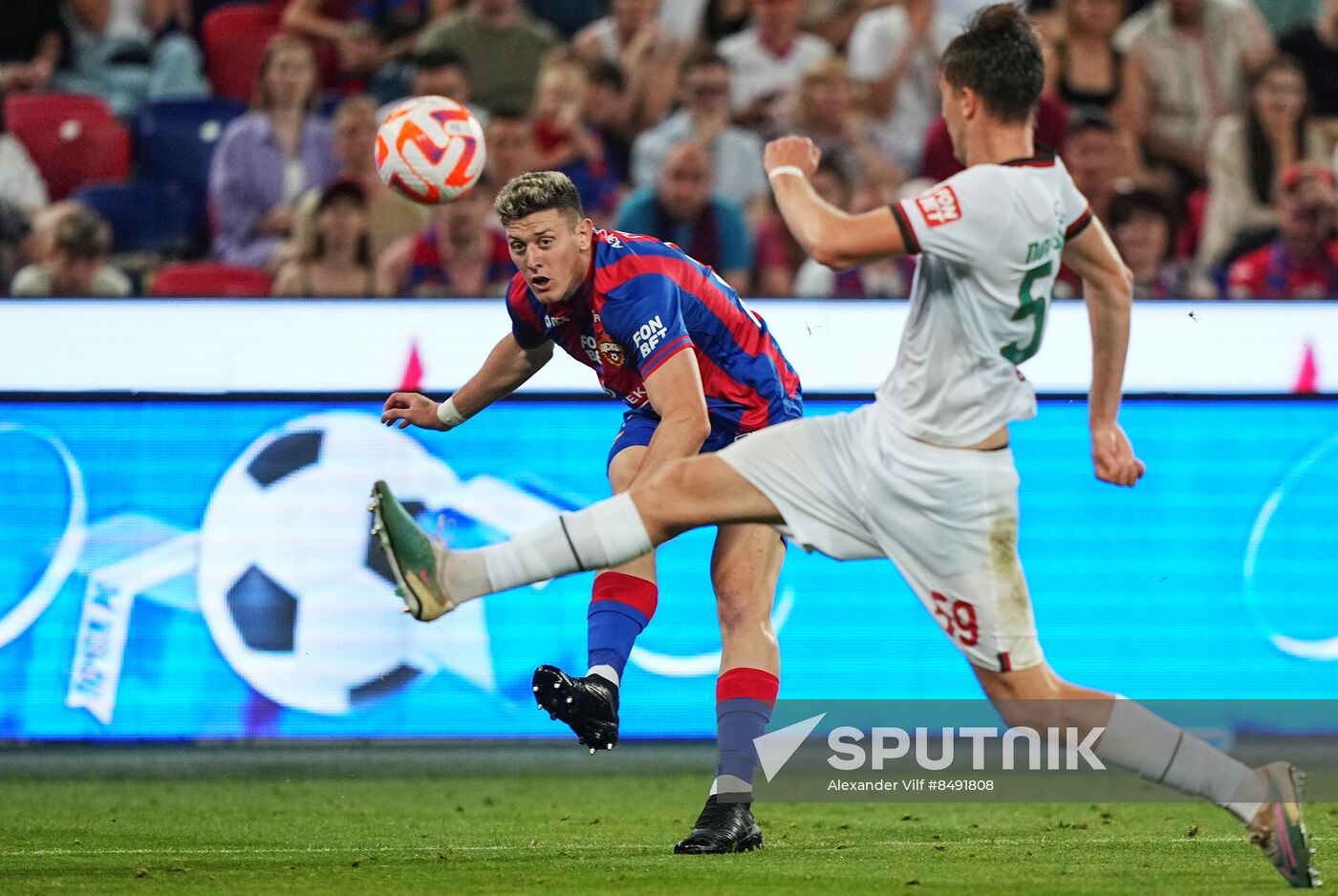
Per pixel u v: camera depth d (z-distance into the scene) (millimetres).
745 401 17484
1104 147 34500
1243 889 14469
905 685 26859
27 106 38125
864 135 39500
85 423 26312
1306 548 27469
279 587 26422
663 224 33344
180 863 16703
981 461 13609
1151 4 43000
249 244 37062
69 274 31906
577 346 17125
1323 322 27469
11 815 21422
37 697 26000
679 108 40344
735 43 40625
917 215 13266
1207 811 21688
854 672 26828
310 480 26562
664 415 15828
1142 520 27172
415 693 26484
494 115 37500
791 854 17094
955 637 13961
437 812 21766
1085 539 27094
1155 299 27266
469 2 41969
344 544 26547
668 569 26594
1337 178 37656
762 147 38156
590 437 26797
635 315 16156
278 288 32344
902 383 13836
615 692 16266
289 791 24016
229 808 22156
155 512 26359
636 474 16703
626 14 40938
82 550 26219
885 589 26922
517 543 14086
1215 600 27281
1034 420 27016
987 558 13672
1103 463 14688
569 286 16281
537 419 26750
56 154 37969
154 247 36250
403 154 17688
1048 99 35219
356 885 14922
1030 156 13812
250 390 26516
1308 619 27422
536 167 36781
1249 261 34812
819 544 14016
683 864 16250
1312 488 27469
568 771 26266
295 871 15953
